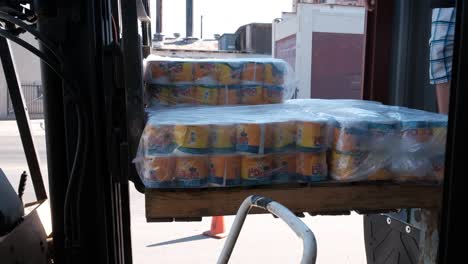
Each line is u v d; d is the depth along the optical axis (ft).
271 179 5.72
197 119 5.76
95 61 5.56
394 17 9.10
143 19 6.91
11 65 6.63
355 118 6.02
